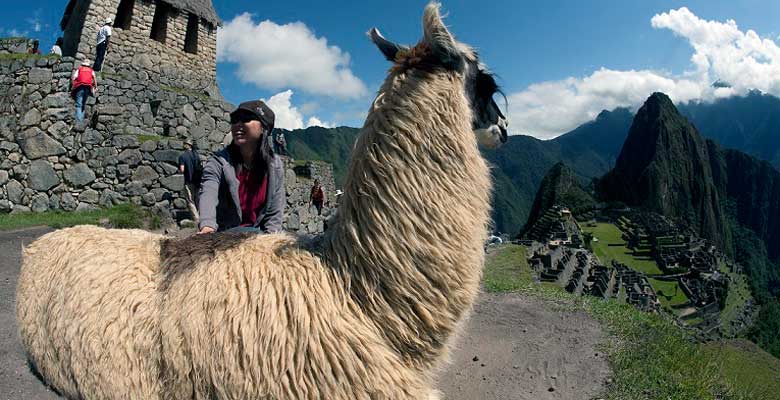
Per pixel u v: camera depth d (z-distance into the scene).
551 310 7.01
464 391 4.50
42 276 2.58
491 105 2.61
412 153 2.03
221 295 1.93
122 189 11.71
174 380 1.90
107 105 12.21
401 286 1.96
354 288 2.01
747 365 7.18
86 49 14.02
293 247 2.13
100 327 2.11
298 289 1.94
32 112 11.42
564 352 5.39
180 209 12.23
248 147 2.81
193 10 16.47
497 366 5.07
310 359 1.83
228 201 2.86
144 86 12.95
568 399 4.32
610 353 5.29
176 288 2.04
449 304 2.03
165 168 12.16
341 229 2.08
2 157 11.30
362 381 1.85
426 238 1.99
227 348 1.84
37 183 11.18
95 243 2.53
